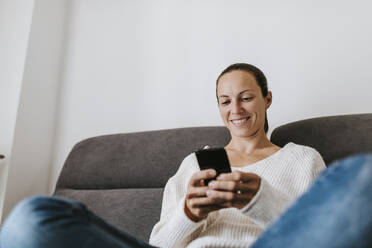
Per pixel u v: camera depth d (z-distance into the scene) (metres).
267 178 1.00
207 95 1.76
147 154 1.45
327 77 1.59
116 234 0.64
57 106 1.98
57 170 1.89
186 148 1.39
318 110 1.57
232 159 1.15
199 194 0.78
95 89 1.95
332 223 0.44
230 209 0.94
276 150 1.15
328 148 1.20
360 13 1.61
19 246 0.53
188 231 0.82
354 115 1.24
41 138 1.85
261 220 0.73
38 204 0.56
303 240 0.47
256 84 1.17
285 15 1.73
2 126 1.69
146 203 1.29
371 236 0.42
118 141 1.55
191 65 1.83
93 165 1.51
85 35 2.05
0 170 1.64
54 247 0.52
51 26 1.96
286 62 1.67
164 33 1.92
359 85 1.53
